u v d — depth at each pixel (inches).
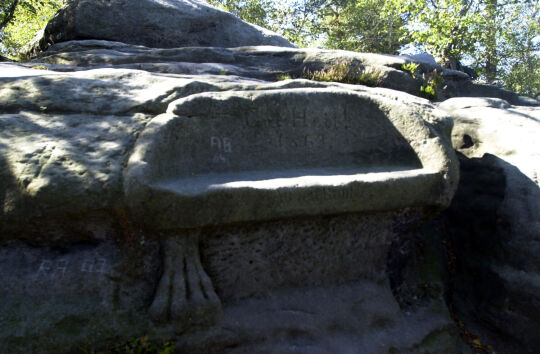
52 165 104.2
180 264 112.0
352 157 145.7
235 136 131.4
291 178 122.6
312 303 130.6
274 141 136.8
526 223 139.9
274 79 262.2
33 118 117.6
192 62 257.0
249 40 329.7
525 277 137.6
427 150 138.5
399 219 141.9
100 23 282.2
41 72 165.8
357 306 134.7
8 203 102.7
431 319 144.0
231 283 124.2
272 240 126.3
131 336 105.8
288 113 137.6
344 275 139.7
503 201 149.1
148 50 262.8
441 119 146.4
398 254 148.9
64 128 115.1
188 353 109.7
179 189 105.5
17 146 108.3
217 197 107.5
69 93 125.6
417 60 310.7
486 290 151.4
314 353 119.1
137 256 112.0
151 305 109.2
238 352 115.1
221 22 319.9
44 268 107.5
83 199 102.4
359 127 146.8
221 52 265.1
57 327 101.4
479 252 158.9
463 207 171.2
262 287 128.7
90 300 106.6
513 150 160.1
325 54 277.6
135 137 114.0
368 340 128.5
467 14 595.5
